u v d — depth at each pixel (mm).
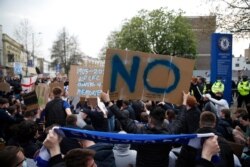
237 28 21859
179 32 61000
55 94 8570
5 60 79000
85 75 9523
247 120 8719
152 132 4613
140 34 61250
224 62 18109
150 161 4340
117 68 5312
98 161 4227
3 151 3432
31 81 18297
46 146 3057
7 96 16906
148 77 5379
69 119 5832
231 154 4551
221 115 8680
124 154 4871
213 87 15648
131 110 9875
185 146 3482
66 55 75000
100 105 7551
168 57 5367
